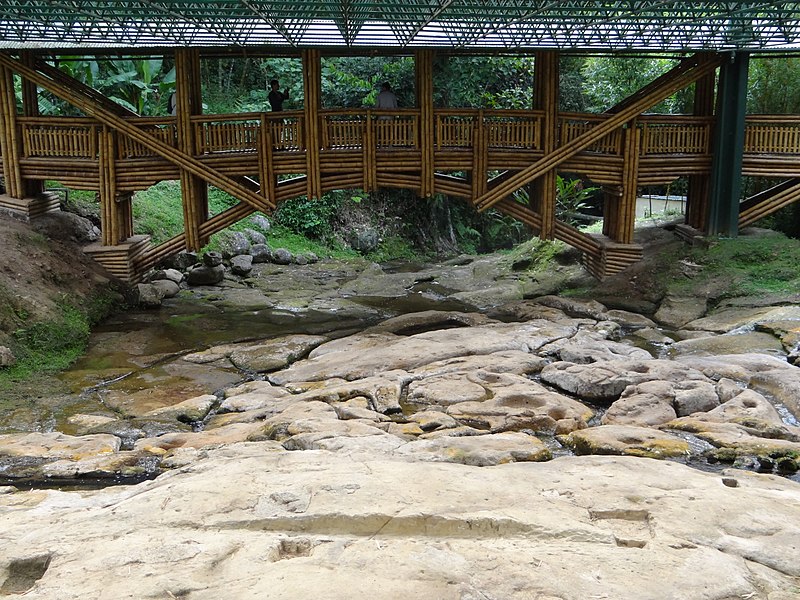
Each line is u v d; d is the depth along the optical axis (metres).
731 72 14.09
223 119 13.33
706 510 5.14
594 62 21.22
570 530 4.79
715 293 13.37
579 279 15.38
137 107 19.98
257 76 25.73
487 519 4.88
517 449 7.28
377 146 13.73
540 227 14.51
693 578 4.18
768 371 9.48
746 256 13.95
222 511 5.15
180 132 13.34
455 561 4.33
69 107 19.03
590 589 4.05
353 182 13.77
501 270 17.73
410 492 5.39
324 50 13.96
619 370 9.66
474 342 11.05
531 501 5.30
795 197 14.52
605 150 14.29
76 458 7.62
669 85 13.84
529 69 22.45
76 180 13.80
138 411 9.12
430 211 24.19
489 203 14.05
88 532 4.89
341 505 5.14
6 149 13.78
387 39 13.37
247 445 7.45
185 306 14.55
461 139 13.84
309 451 6.75
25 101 14.03
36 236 13.34
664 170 14.43
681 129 14.41
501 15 11.38
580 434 7.87
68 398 9.59
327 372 10.07
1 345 10.48
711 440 7.75
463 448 7.25
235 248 18.28
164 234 17.59
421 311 13.91
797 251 13.82
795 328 11.12
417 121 13.66
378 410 8.70
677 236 15.50
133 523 5.04
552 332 11.71
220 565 4.37
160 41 13.16
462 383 9.43
